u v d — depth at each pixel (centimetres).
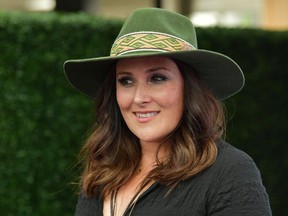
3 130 420
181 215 172
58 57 431
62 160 434
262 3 783
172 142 186
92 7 699
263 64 501
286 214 515
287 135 512
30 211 427
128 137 204
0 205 422
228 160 175
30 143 426
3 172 421
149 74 183
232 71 189
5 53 419
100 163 204
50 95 430
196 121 185
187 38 185
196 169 174
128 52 180
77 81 214
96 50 440
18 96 422
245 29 496
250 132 499
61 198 434
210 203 171
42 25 427
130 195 191
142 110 184
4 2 1023
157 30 181
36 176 429
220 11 996
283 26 726
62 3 667
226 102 490
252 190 169
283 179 512
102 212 196
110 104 209
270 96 506
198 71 191
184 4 938
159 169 181
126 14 932
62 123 434
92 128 217
